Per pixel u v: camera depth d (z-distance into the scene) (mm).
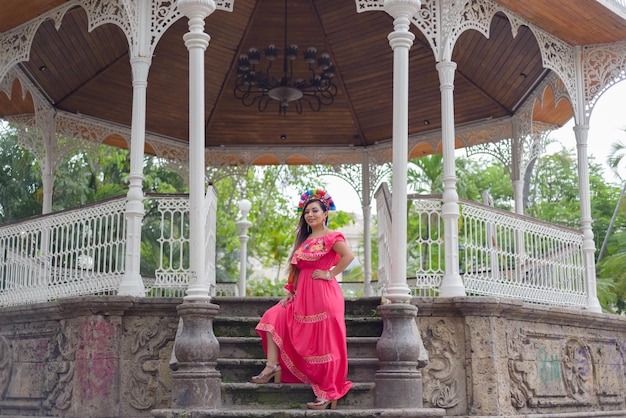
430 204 8078
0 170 20141
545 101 11625
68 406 7156
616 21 9070
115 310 6988
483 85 11812
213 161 13961
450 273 7652
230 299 7562
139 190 7719
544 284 8992
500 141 12562
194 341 6273
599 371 9016
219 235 23016
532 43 10125
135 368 6992
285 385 6242
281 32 11086
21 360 7875
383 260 8758
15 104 11727
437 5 8227
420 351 6672
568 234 9438
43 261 8359
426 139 13438
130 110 12477
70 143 12281
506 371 7363
